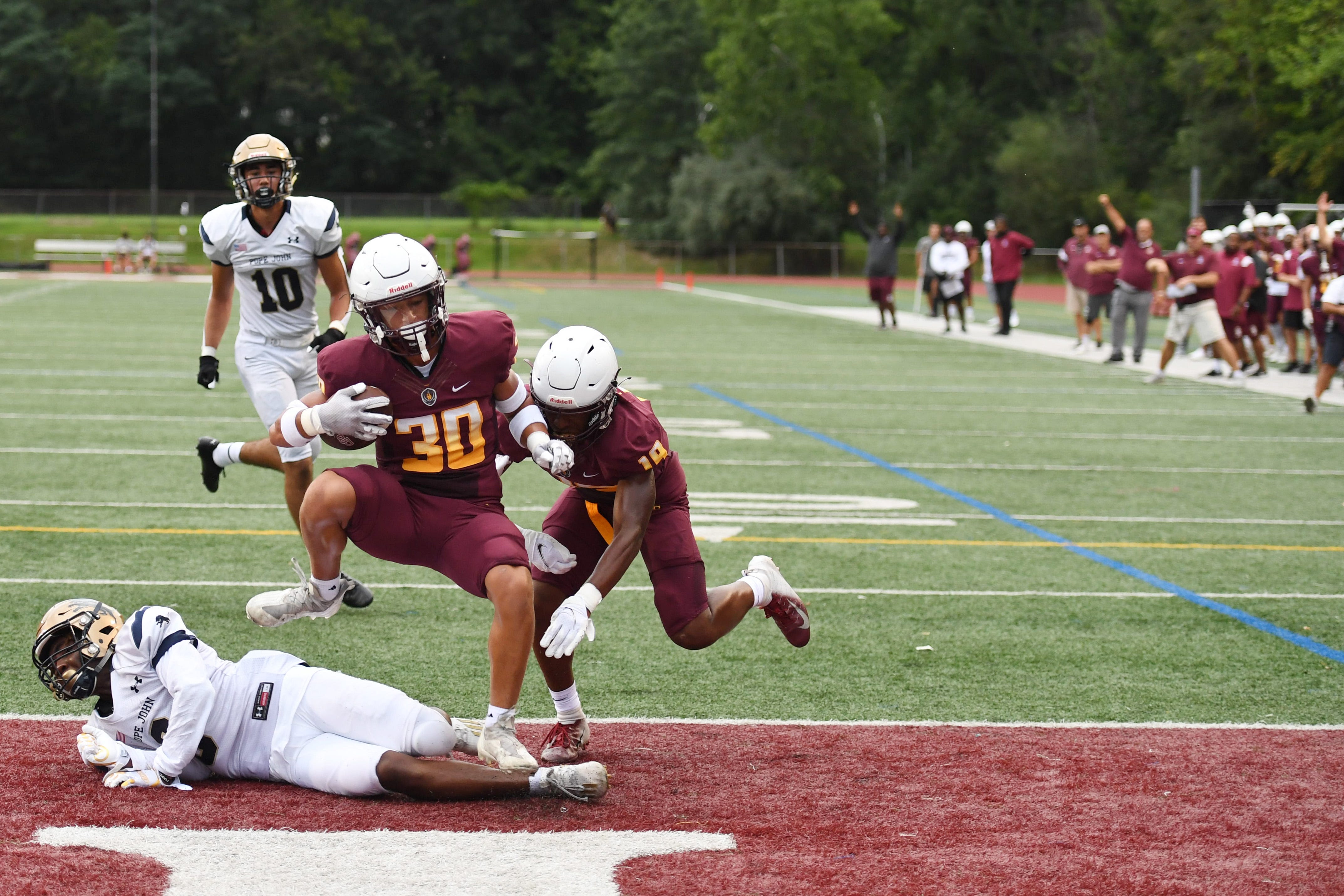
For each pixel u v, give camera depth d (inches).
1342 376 2534.5
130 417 1809.8
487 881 506.3
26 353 2596.0
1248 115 6530.5
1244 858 537.6
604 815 577.0
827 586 1018.1
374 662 807.7
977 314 4350.4
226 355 2655.0
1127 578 1059.9
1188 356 2893.7
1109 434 1846.7
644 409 626.5
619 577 605.3
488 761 595.5
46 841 532.4
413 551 612.1
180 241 7667.3
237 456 954.7
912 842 550.6
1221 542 1197.7
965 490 1428.4
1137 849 546.0
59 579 981.8
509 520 616.1
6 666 781.3
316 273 984.3
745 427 1855.3
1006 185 7849.4
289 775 593.3
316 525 596.4
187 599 938.1
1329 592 1026.1
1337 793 614.2
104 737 595.2
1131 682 796.6
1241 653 860.0
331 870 512.4
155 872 506.9
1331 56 5452.8
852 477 1491.1
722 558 1099.3
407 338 578.9
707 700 753.0
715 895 497.4
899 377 2501.2
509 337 614.2
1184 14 6801.2
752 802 595.5
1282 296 2625.5
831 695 764.6
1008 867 525.7
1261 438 1828.2
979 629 909.8
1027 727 710.5
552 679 643.5
